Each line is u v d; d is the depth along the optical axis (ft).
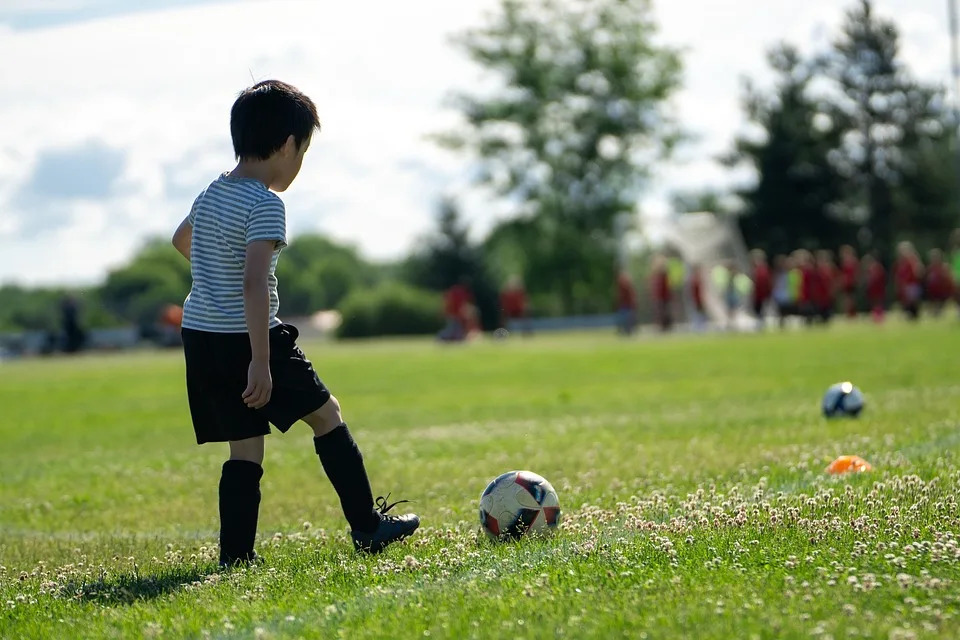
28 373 133.69
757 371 74.74
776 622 14.12
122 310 296.71
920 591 15.47
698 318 175.73
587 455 34.96
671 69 298.97
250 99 21.09
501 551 19.99
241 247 20.43
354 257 454.40
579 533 21.15
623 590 16.15
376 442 43.32
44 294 307.99
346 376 93.76
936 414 40.27
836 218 300.61
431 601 16.30
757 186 301.43
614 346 130.93
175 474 36.94
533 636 14.07
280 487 32.45
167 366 134.10
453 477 32.19
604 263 298.97
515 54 296.51
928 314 193.06
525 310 198.90
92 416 65.98
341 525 25.26
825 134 306.14
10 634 16.10
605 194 301.02
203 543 24.02
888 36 312.50
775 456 31.83
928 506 21.30
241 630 15.58
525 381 79.15
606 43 298.76
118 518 28.73
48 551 24.02
